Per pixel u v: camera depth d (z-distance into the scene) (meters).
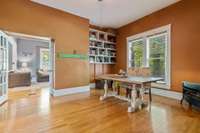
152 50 5.41
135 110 3.45
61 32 5.02
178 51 4.39
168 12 4.66
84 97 4.71
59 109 3.50
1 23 3.74
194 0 3.96
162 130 2.44
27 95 5.00
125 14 5.31
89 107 3.67
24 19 4.16
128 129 2.47
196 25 3.93
